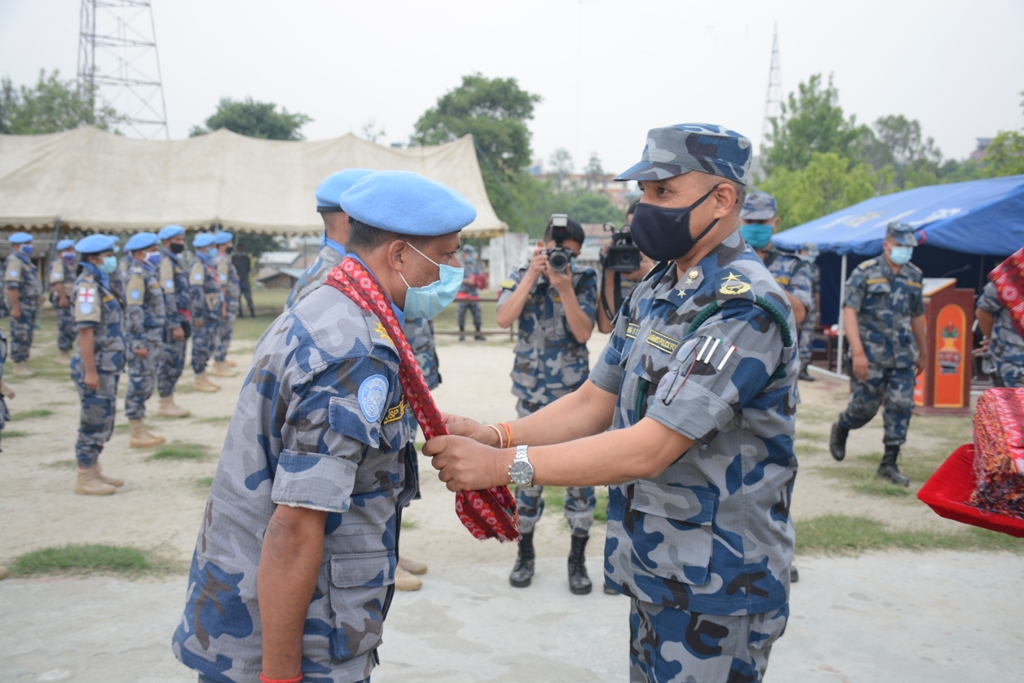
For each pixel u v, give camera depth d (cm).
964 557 444
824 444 726
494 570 430
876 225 1077
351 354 159
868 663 324
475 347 1486
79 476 567
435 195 178
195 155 1881
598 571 428
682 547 192
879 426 808
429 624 360
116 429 783
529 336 425
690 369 178
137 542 466
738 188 194
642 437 180
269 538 155
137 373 697
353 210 176
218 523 168
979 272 1307
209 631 166
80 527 493
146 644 335
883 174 3562
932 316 846
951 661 326
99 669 312
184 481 600
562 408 233
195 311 983
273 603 156
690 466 192
